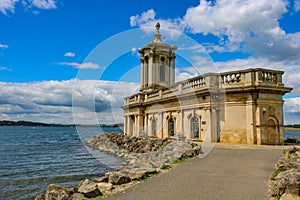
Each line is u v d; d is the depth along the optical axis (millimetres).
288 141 20094
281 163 9445
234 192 7020
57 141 51188
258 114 17000
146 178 8758
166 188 7547
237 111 17625
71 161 21844
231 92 17797
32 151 31562
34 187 13461
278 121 17688
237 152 12805
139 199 6727
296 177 6672
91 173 16250
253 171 9188
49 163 21156
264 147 14758
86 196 7363
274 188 7164
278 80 17906
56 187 8125
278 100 17891
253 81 17266
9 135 80750
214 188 7395
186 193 7035
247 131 17188
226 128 17672
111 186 7898
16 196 12023
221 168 9789
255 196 6688
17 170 18141
